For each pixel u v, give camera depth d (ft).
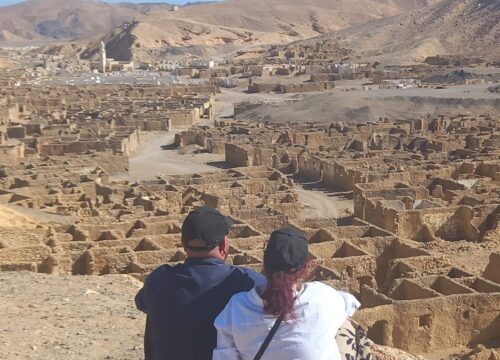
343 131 289.33
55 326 58.13
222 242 27.63
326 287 24.91
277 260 24.13
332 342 24.20
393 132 292.20
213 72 640.17
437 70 574.97
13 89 460.96
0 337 54.13
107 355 51.16
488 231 141.90
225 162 249.55
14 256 97.50
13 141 250.57
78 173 192.65
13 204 141.90
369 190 161.68
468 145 256.32
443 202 156.87
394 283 91.81
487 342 85.61
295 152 247.09
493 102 370.73
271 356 24.14
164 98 429.38
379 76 530.68
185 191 167.32
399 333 81.51
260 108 379.55
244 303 24.85
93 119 323.57
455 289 89.20
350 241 111.65
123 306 66.39
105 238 117.91
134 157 260.83
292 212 163.12
